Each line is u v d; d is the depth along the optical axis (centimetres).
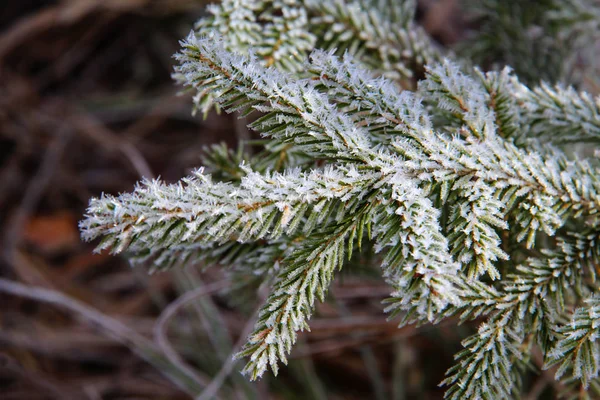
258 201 60
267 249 67
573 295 68
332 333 95
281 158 70
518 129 68
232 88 61
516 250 68
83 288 141
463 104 66
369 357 117
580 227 69
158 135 161
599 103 69
